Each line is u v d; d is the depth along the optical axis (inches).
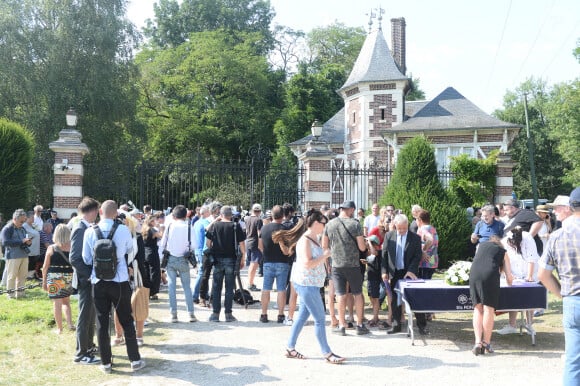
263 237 331.3
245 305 376.8
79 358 243.0
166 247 327.9
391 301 309.7
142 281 276.1
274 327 319.0
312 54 1971.0
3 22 932.6
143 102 1492.4
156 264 361.7
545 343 281.9
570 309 171.6
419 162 560.7
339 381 219.5
